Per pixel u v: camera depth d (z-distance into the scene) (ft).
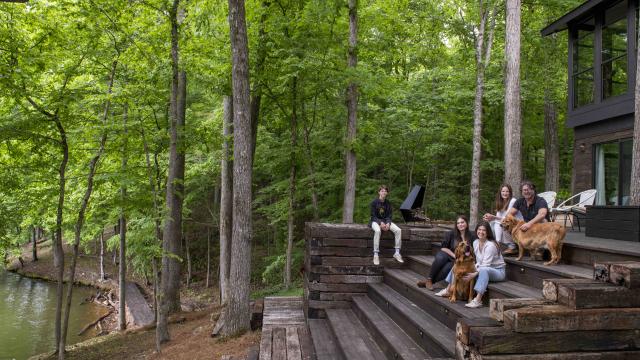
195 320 40.60
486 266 16.51
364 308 21.90
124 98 37.11
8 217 41.37
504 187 20.44
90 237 69.41
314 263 25.68
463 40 52.31
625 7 34.40
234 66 28.81
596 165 38.06
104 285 81.30
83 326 55.11
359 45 42.16
